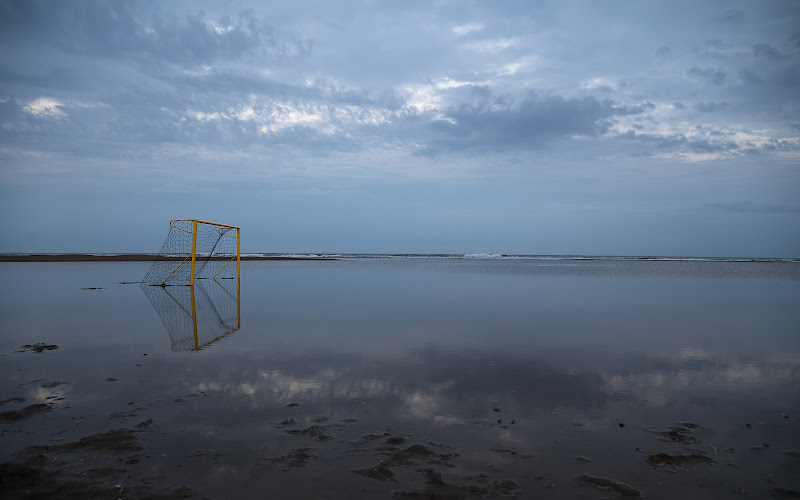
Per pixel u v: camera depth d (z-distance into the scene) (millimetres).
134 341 7430
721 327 9039
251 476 3096
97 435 3688
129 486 2953
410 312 10883
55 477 3045
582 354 6625
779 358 6457
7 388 4898
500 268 37281
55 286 17375
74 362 6043
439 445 3588
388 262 51562
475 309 11438
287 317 10070
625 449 3553
